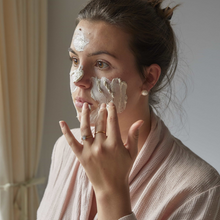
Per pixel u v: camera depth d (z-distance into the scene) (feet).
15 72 5.80
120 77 2.37
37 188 7.02
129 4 2.38
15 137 6.02
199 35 5.19
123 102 2.44
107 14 2.30
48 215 3.04
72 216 2.90
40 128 6.56
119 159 2.05
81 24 2.39
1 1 5.40
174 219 2.33
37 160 6.58
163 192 2.47
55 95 7.16
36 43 6.24
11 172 5.98
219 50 5.07
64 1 6.81
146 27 2.40
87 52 2.35
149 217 2.41
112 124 2.08
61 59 7.00
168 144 2.72
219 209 2.42
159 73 2.56
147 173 2.58
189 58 5.28
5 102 5.72
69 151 3.45
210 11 5.05
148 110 2.76
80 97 2.44
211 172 2.47
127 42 2.34
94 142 2.11
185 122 5.36
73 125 7.20
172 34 2.76
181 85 5.28
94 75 2.39
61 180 3.17
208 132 5.32
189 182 2.41
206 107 5.27
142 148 2.63
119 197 2.06
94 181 2.10
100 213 2.09
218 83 5.15
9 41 5.68
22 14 5.85
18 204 6.22
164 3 5.30
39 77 6.47
